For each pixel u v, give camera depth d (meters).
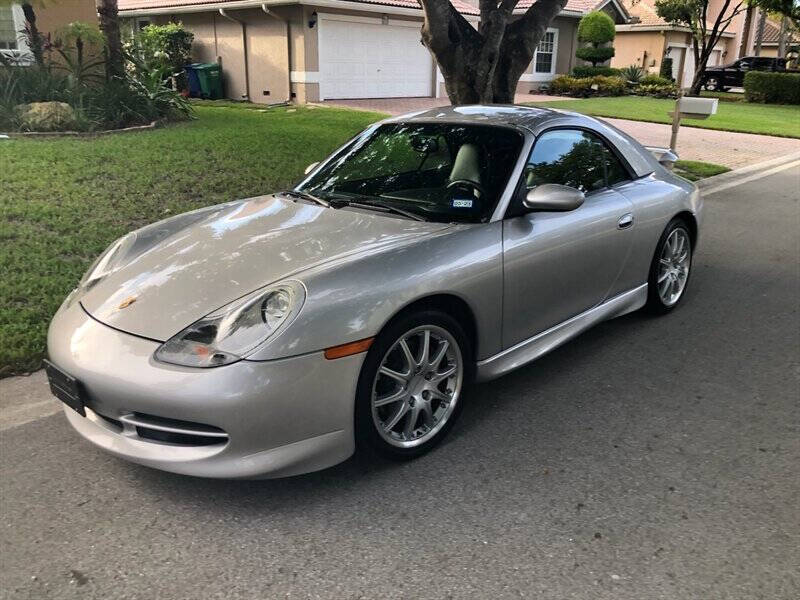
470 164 3.71
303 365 2.62
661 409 3.62
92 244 5.82
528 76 25.98
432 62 22.06
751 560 2.49
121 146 9.74
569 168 4.01
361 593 2.33
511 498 2.85
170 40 19.84
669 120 18.25
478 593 2.33
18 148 9.27
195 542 2.58
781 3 26.56
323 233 3.27
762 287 5.69
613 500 2.84
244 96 19.94
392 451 3.01
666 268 4.89
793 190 10.09
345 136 11.80
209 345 2.61
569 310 3.93
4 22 13.11
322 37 18.47
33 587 2.35
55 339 2.93
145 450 2.68
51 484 2.92
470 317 3.28
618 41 32.78
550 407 3.63
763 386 3.90
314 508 2.78
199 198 7.44
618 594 2.32
